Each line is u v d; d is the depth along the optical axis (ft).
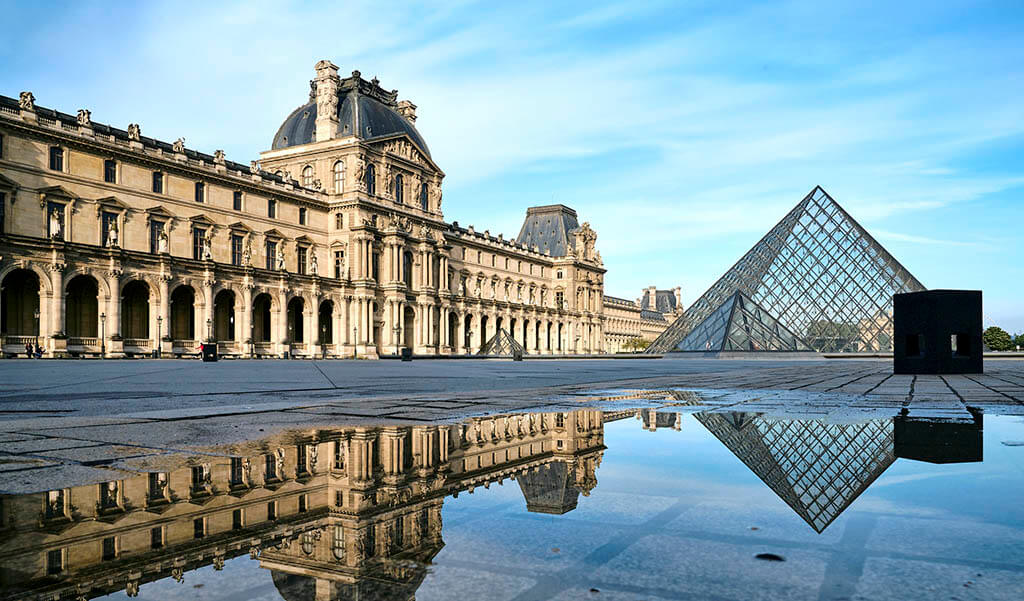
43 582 11.37
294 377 113.29
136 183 298.56
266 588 10.94
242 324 328.49
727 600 10.25
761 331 329.52
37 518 16.46
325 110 406.62
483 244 530.27
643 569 12.01
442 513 16.71
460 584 11.16
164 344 287.89
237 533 14.94
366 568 12.14
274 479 21.79
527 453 27.43
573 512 16.79
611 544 13.75
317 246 390.63
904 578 11.35
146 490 20.01
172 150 318.24
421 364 233.76
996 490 19.40
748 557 12.75
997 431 34.40
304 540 14.28
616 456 26.68
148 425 37.73
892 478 21.50
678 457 26.17
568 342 624.18
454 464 24.73
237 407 50.01
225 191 339.36
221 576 11.64
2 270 238.07
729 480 21.34
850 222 361.71
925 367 115.14
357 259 390.21
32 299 266.16
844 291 347.97
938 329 113.50
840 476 21.97
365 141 401.29
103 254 268.21
